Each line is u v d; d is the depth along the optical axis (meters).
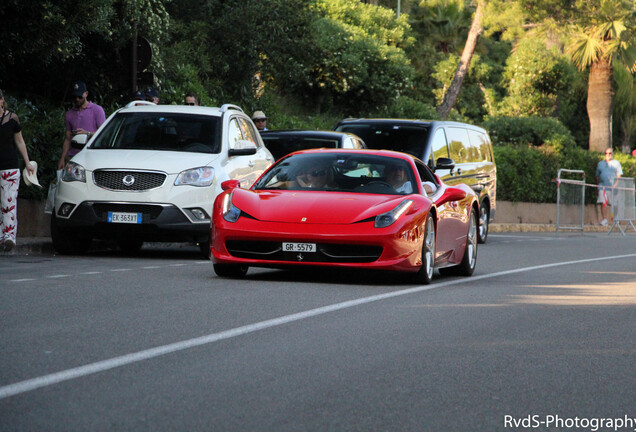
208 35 59.47
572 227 68.00
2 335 15.89
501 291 24.89
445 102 89.19
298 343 16.08
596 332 18.55
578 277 29.80
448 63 113.94
